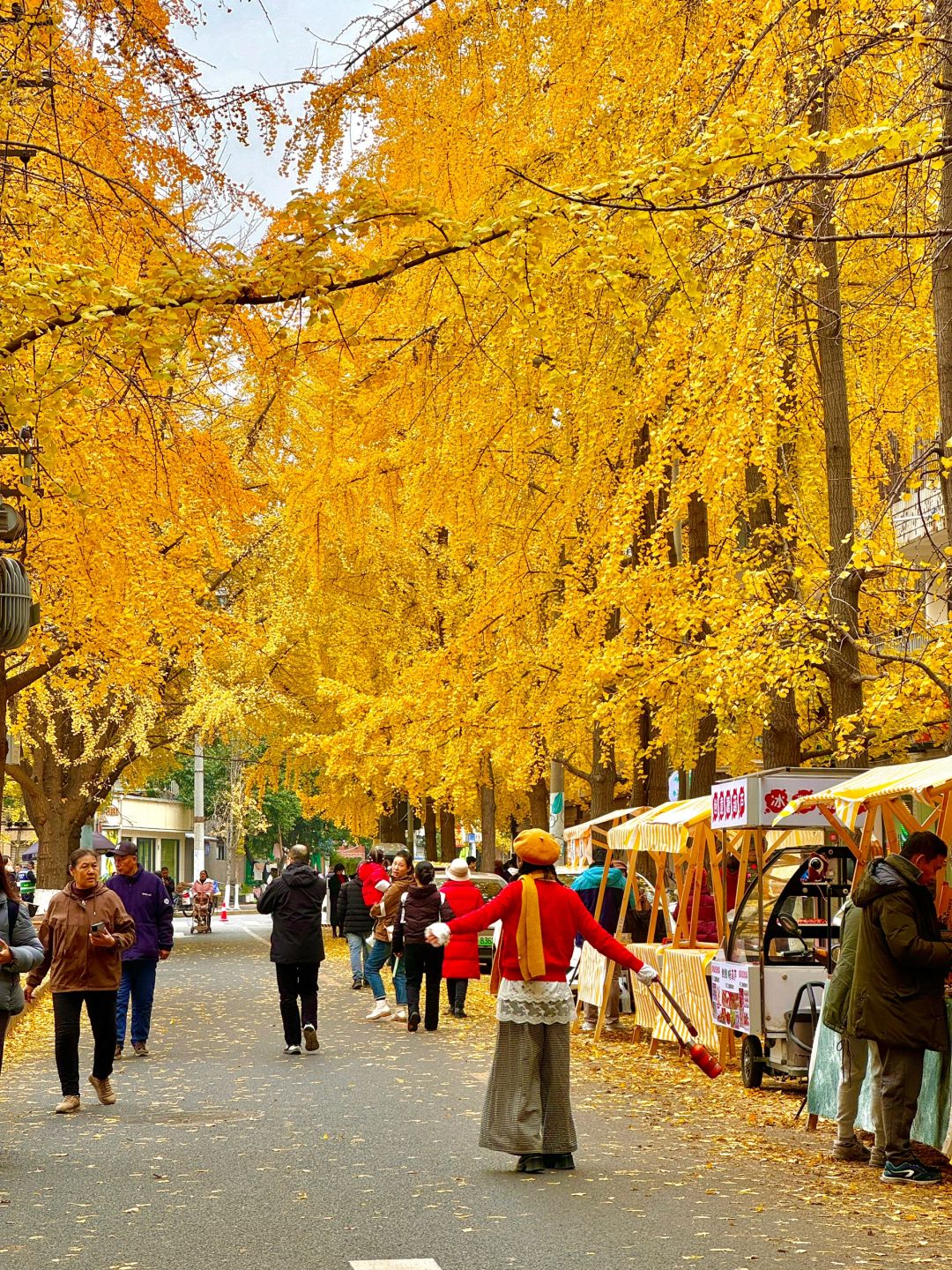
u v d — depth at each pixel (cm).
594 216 764
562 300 1271
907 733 1533
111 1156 933
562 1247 681
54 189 1094
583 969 1900
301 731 3541
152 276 793
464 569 2611
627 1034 1855
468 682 1894
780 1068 1310
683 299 853
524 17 1066
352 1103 1180
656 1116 1156
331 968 3225
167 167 1042
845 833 1116
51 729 2962
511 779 2106
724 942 1436
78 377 925
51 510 1392
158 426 1203
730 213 1002
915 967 865
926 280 1223
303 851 1595
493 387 1369
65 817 3316
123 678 1814
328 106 987
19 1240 698
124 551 1573
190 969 3073
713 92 1036
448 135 1045
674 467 1461
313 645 3316
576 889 1859
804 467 1633
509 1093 880
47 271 769
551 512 1627
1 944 925
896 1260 663
